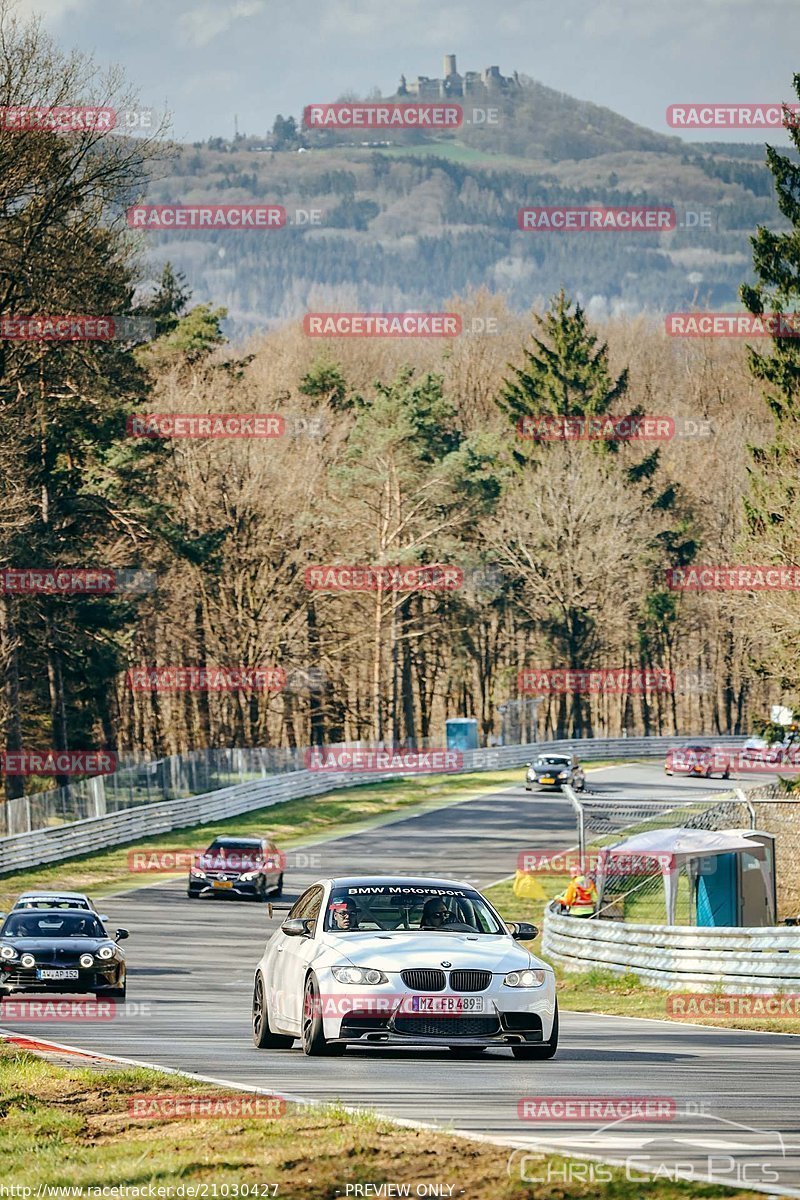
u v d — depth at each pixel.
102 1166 30.28
